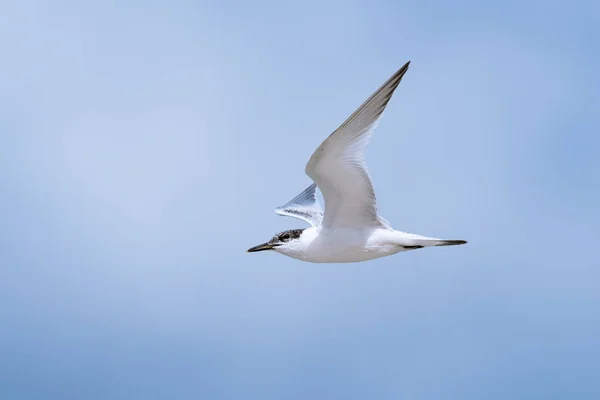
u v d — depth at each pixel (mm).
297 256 15664
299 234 15625
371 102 13938
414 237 15039
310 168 14641
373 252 15234
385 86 13867
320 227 15523
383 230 15148
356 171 14531
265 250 15898
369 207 15008
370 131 14336
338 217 15211
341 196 14945
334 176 14672
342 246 15242
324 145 14219
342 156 14406
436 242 14914
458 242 14844
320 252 15398
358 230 15227
